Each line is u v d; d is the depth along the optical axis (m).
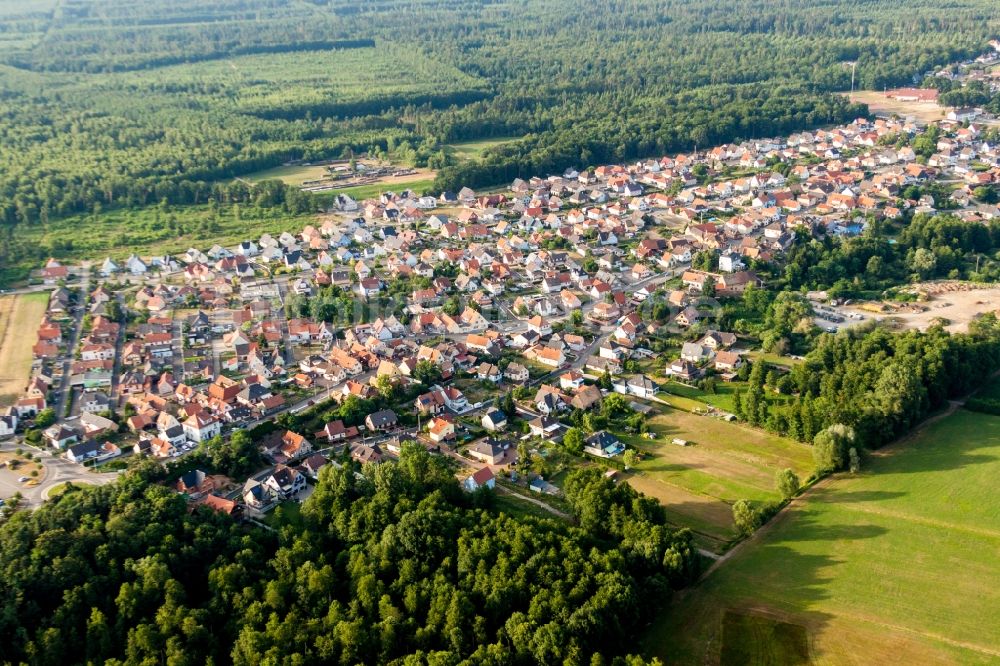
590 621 160.75
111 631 168.88
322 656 161.00
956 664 160.38
